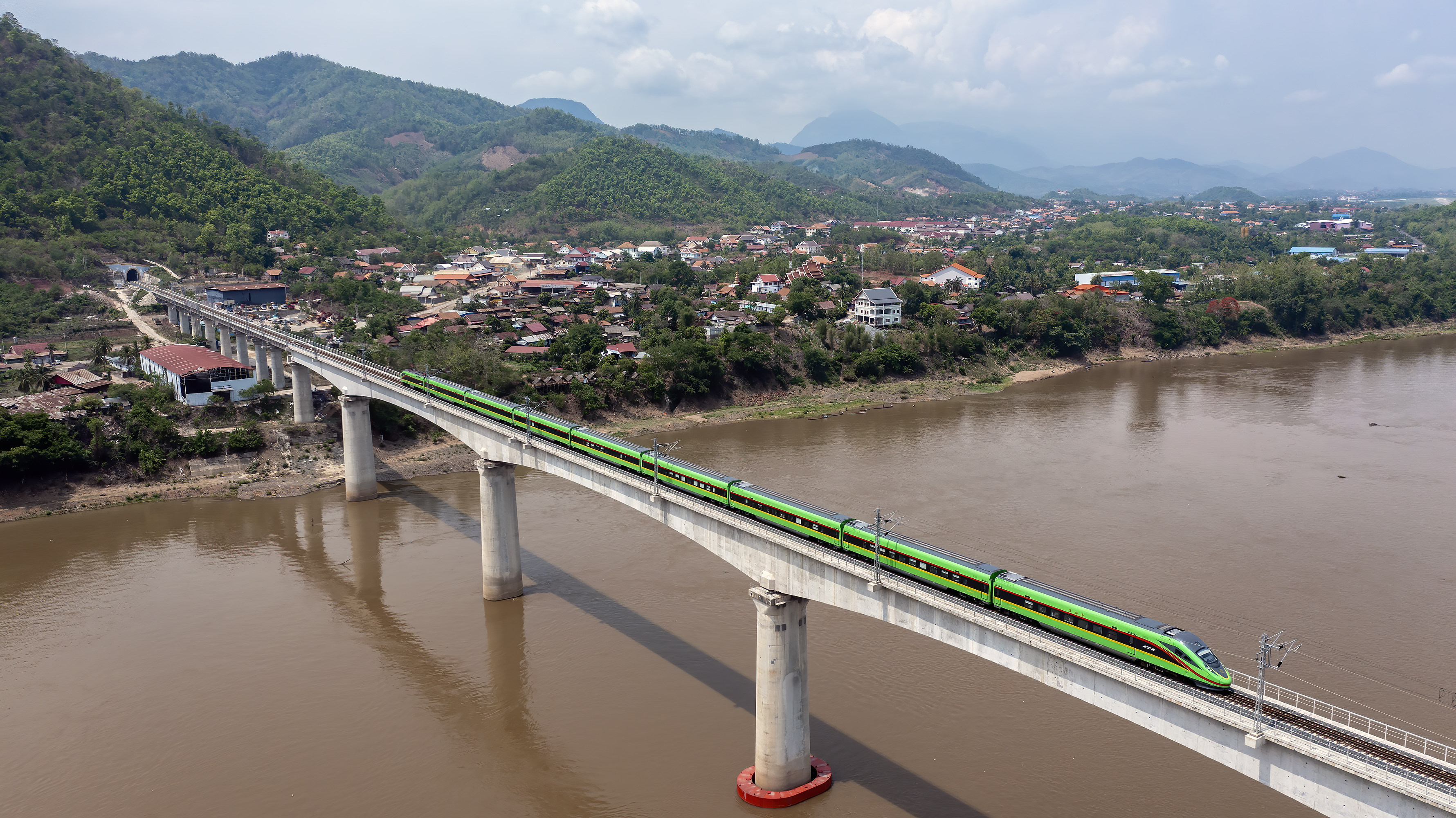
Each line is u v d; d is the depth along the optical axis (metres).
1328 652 73.25
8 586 93.50
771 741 57.06
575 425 80.19
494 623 83.75
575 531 106.75
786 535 56.28
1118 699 41.47
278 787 60.09
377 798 58.88
